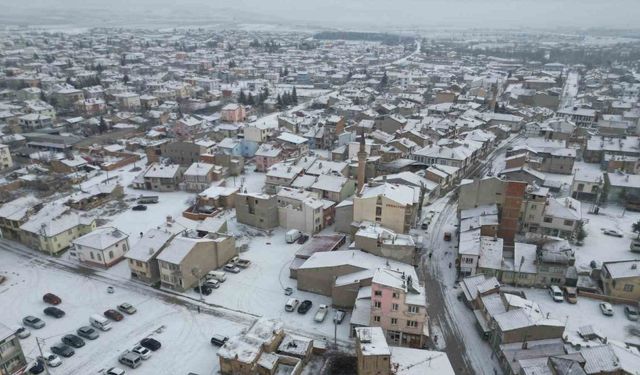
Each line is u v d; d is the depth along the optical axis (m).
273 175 129.62
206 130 193.75
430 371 61.22
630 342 72.19
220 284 88.88
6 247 102.94
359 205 102.81
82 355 70.19
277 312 80.62
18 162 162.25
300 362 65.25
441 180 132.12
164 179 134.25
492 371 67.19
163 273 87.06
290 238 104.75
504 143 188.25
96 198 124.81
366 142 161.50
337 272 83.31
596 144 161.75
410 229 110.12
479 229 94.88
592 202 126.50
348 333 75.06
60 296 84.81
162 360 69.12
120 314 78.44
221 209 119.69
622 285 81.50
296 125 192.50
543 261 84.81
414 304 69.62
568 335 72.06
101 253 92.81
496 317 70.19
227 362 63.91
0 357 63.72
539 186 113.94
